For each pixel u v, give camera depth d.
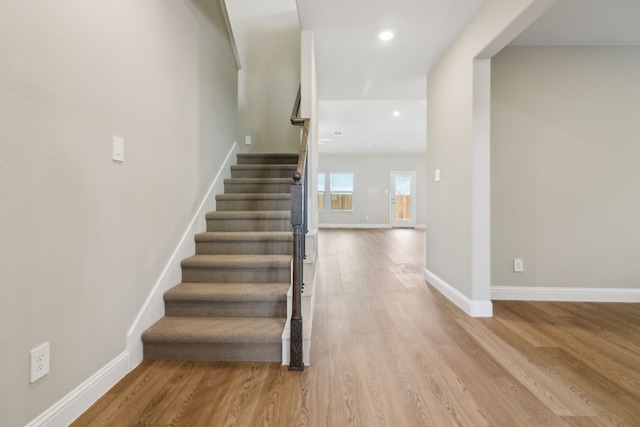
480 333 2.36
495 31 2.30
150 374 1.78
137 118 1.87
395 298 3.18
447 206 3.21
